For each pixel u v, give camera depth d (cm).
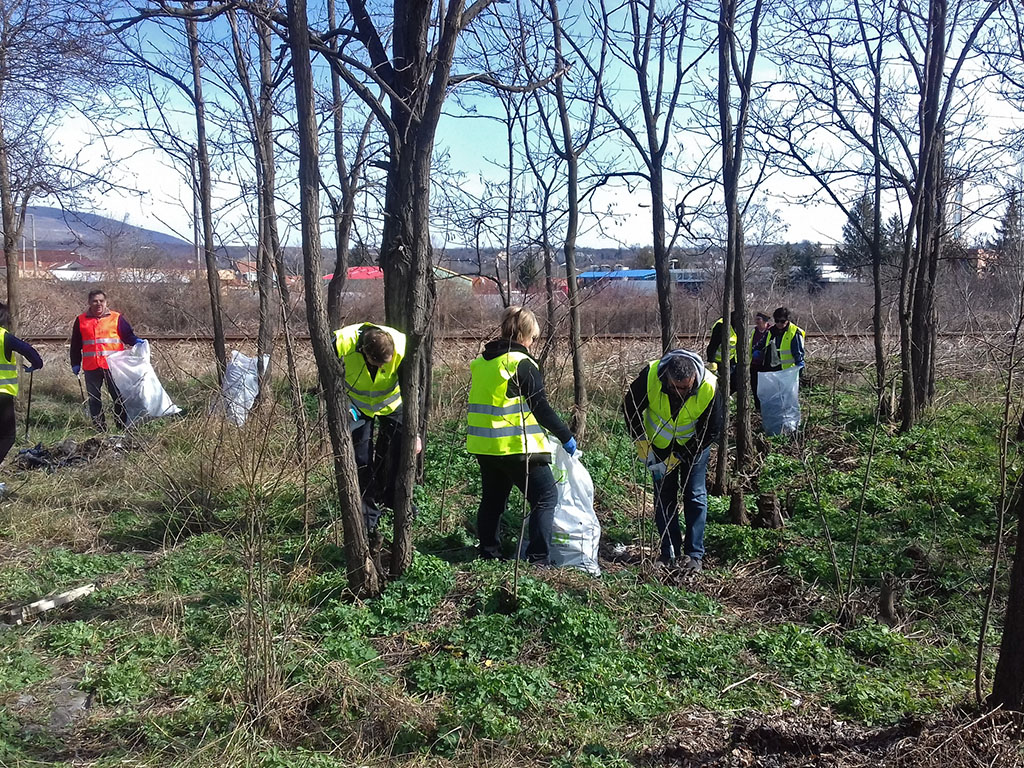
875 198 905
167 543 623
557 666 430
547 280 841
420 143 488
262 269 746
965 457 808
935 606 521
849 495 711
